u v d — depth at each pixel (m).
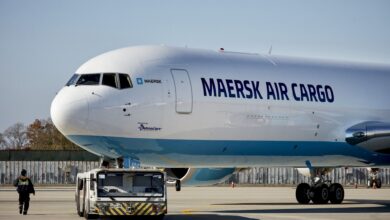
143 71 39.69
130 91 39.03
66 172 91.50
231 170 47.00
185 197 60.53
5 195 61.88
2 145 156.62
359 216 39.88
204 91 40.75
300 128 44.44
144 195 34.53
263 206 47.78
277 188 81.81
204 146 40.97
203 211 42.94
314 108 45.09
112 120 38.50
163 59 40.62
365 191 74.12
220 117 41.19
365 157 47.34
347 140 46.12
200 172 46.00
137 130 38.97
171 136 39.81
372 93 47.88
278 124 43.50
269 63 44.56
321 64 47.09
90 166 92.00
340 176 93.25
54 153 94.00
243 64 43.28
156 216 35.25
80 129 38.22
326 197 50.53
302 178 93.12
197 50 42.78
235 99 41.84
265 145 43.22
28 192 40.19
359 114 46.91
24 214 40.06
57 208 45.00
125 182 34.59
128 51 40.97
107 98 38.59
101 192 34.31
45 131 153.62
